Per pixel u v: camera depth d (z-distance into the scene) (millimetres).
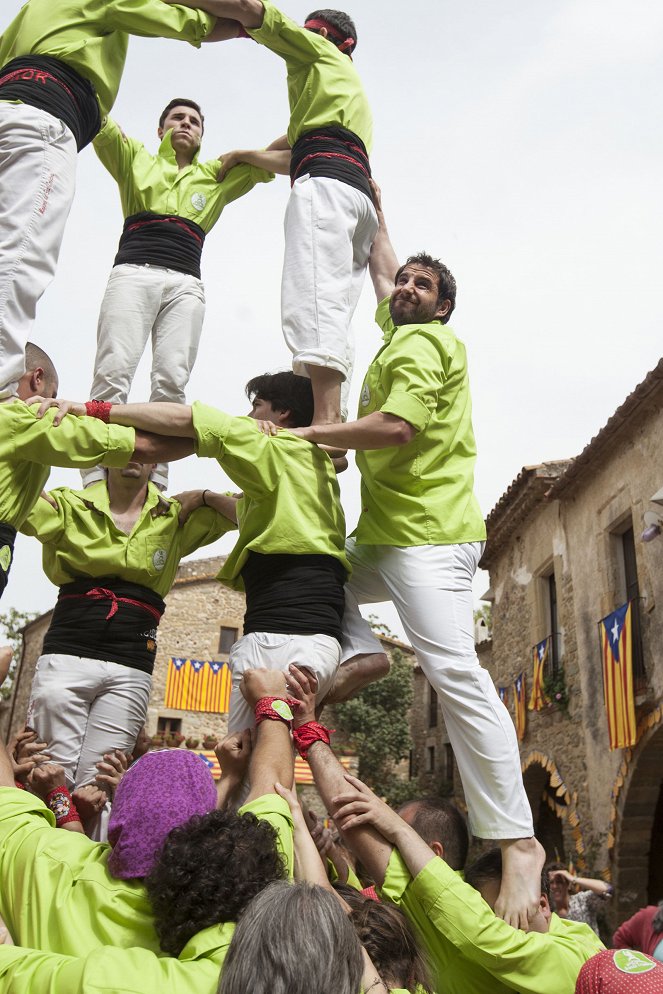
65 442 2668
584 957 2504
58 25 3164
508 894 2607
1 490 2680
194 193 4430
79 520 3584
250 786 2445
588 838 11172
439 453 3047
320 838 2613
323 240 3406
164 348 4227
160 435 2803
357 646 3041
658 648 9656
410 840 2445
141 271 4195
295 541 2848
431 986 2141
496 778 2715
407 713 23953
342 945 1505
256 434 2855
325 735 2615
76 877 1911
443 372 3072
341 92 3648
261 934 1491
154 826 1887
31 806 2141
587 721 11477
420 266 3273
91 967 1603
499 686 15375
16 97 3027
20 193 2947
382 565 3041
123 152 4348
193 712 21969
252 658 2789
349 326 3475
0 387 2834
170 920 1734
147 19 3340
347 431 2906
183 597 22953
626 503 10695
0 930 1893
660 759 9883
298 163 3629
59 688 3463
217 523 3971
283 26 3584
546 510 13484
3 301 2863
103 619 3564
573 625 12219
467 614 2943
